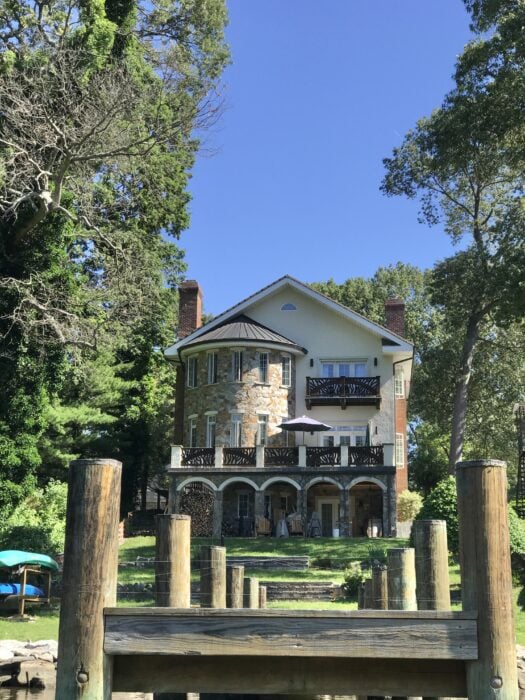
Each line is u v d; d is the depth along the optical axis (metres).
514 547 17.83
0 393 24.03
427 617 4.71
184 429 36.34
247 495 33.97
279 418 34.84
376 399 34.34
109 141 25.31
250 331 35.25
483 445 47.97
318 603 17.53
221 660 5.02
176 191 36.78
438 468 48.50
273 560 22.69
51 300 24.67
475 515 4.75
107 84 25.23
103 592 4.73
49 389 25.34
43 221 25.16
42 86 24.66
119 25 29.73
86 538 4.74
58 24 26.91
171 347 36.78
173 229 38.25
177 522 6.74
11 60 24.67
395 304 38.34
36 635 14.03
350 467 31.11
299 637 4.78
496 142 29.03
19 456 24.02
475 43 30.05
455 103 28.55
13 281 23.42
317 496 34.16
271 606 16.61
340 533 30.72
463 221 37.88
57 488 26.81
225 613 4.80
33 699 10.54
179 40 37.47
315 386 34.88
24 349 24.11
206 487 32.56
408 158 35.81
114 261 28.97
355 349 35.84
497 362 45.00
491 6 26.05
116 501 4.90
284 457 31.94
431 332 52.50
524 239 27.27
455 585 16.39
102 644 4.69
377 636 4.73
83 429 34.03
